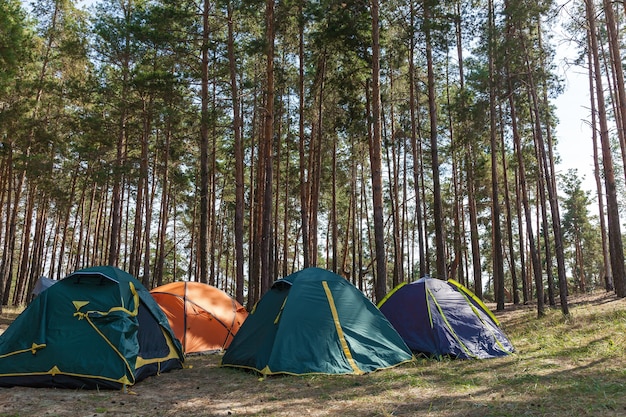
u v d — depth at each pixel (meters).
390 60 17.59
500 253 18.72
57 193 22.27
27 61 18.17
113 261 18.30
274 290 8.91
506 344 9.16
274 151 24.88
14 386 6.56
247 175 29.78
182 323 10.23
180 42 16.95
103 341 6.88
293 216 31.42
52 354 6.66
